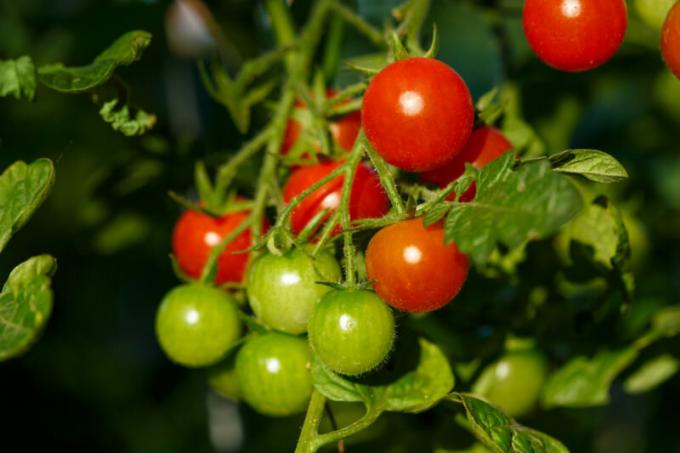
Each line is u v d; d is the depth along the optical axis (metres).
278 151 0.57
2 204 0.53
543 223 0.48
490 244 0.48
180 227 0.58
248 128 0.62
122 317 0.88
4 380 0.79
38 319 0.50
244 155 0.58
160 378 0.89
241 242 0.57
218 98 0.60
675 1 0.55
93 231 0.67
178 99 0.68
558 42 0.53
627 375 0.61
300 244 0.53
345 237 0.52
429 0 0.56
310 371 0.54
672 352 0.60
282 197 0.56
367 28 0.60
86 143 0.80
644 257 0.66
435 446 0.59
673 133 0.73
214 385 0.58
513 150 0.50
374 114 0.51
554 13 0.52
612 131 0.74
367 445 0.64
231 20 0.68
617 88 0.73
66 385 0.83
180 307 0.56
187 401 0.89
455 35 0.96
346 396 0.54
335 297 0.52
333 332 0.52
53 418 0.81
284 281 0.53
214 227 0.58
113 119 0.56
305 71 0.59
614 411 0.77
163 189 0.66
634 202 0.69
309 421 0.53
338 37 0.62
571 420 0.63
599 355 0.59
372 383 0.54
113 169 0.65
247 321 0.55
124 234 0.68
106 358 0.87
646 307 0.69
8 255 0.80
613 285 0.58
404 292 0.51
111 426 0.85
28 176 0.53
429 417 0.62
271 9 0.63
